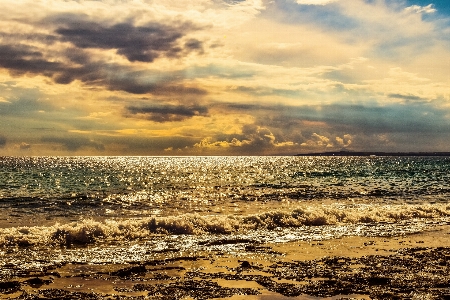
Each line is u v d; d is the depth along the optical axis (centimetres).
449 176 7338
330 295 1080
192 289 1119
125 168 12888
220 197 4153
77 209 3177
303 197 4019
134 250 1594
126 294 1077
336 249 1622
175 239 1811
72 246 1661
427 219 2469
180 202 3712
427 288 1142
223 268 1336
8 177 7344
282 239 1825
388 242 1767
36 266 1351
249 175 8712
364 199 3803
